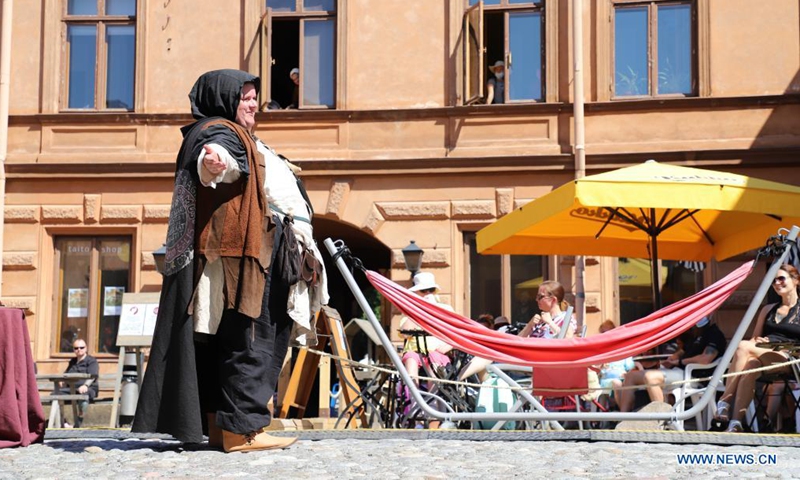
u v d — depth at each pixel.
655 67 20.33
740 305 19.20
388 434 7.87
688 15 20.36
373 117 20.66
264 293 6.78
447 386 11.05
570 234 14.05
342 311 26.22
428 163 20.34
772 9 20.06
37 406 7.70
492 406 10.62
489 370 9.48
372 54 20.89
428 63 20.75
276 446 6.92
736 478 5.59
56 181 21.16
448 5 20.78
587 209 13.27
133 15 21.48
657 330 7.84
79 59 21.55
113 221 21.00
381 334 8.09
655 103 20.05
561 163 20.09
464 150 20.41
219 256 6.59
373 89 20.83
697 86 20.14
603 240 14.70
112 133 21.19
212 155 6.41
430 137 20.56
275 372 6.90
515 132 20.38
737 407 10.46
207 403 6.94
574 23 20.19
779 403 10.94
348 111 20.64
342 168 20.52
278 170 7.05
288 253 6.83
